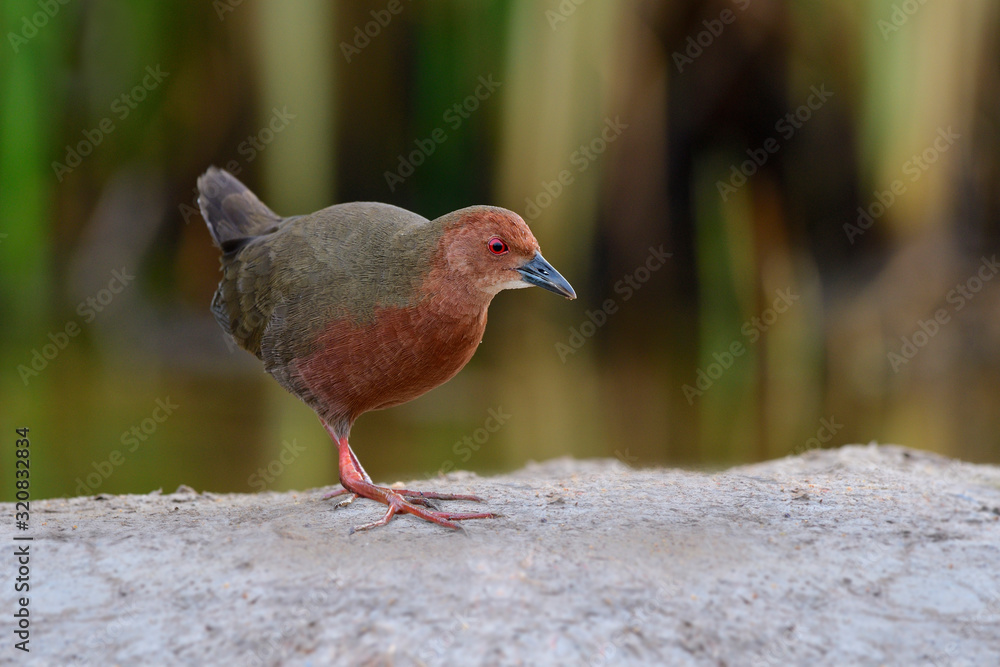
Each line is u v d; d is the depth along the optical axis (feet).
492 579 14.08
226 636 13.17
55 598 14.55
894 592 14.34
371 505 18.76
